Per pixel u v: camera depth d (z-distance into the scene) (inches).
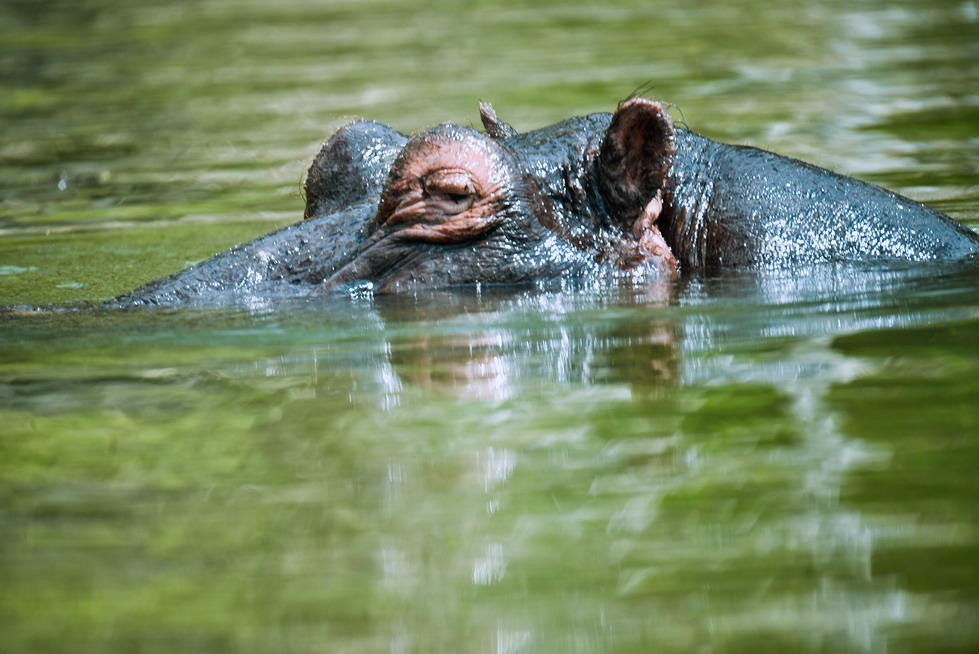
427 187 1085.1
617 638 562.3
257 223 1776.6
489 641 561.3
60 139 2541.8
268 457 762.8
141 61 3366.1
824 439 756.6
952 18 3383.4
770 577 608.4
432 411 826.2
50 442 802.8
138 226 1791.3
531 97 2600.9
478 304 1054.4
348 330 1005.8
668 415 804.0
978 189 1627.7
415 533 665.0
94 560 645.3
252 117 2632.9
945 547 625.6
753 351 914.7
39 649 560.4
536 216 1091.3
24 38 3836.1
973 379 836.0
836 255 1096.8
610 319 1001.5
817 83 2637.8
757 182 1123.3
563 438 773.3
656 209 1098.1
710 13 3666.3
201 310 1088.2
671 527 660.7
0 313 1130.7
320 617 584.4
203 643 563.8
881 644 546.6
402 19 3870.6
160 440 794.8
